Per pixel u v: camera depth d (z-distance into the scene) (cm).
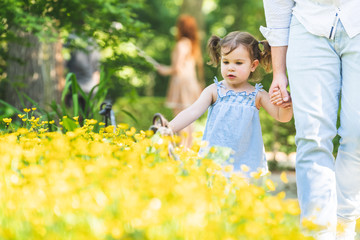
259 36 2080
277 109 446
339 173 390
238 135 446
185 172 385
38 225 272
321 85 373
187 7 2117
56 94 1046
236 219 285
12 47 1005
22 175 389
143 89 2530
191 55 1309
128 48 901
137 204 284
